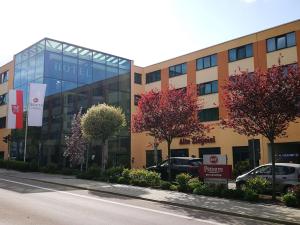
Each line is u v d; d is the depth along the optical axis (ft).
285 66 54.44
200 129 73.77
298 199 47.09
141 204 48.55
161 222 36.19
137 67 149.28
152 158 142.00
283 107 50.49
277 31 110.93
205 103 128.16
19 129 128.16
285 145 111.24
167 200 50.96
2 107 151.84
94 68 131.95
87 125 86.94
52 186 66.90
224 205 47.39
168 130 71.72
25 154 114.11
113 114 87.71
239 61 119.96
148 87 148.77
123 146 136.77
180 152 134.31
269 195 56.18
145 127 72.33
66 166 115.44
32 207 41.88
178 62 139.74
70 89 124.26
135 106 144.97
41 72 120.26
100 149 124.26
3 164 118.42
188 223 36.19
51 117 118.21
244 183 63.57
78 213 39.14
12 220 34.14
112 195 57.16
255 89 51.44
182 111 71.05
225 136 120.37
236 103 52.95
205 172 59.36
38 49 123.95
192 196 55.62
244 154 114.73
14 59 141.79
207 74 129.18
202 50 131.85
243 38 119.55
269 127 52.54
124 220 36.37
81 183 71.61
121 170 80.12
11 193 54.44
